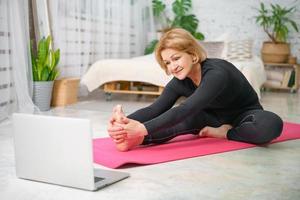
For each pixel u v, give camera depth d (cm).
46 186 145
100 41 460
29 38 336
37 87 333
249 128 205
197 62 189
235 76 200
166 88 208
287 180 154
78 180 140
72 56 407
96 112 333
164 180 152
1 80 296
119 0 497
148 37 588
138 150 193
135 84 466
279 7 560
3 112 289
